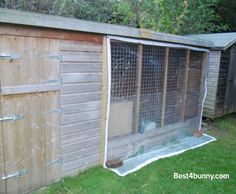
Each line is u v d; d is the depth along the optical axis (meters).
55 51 2.53
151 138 3.98
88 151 3.10
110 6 7.78
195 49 4.42
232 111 6.82
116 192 2.73
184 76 4.40
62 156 2.83
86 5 6.96
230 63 6.26
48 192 2.64
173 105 4.36
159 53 3.82
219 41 5.87
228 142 4.63
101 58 3.00
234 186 3.01
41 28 2.35
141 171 3.26
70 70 2.71
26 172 2.53
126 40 3.16
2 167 2.33
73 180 2.91
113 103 3.36
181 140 4.61
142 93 3.70
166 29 7.35
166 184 2.97
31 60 2.35
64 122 2.77
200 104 5.02
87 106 2.97
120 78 3.36
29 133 2.48
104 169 3.22
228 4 9.85
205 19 8.66
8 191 2.41
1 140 2.28
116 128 3.47
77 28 2.59
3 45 2.13
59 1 5.58
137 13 7.91
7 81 2.22
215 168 3.47
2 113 2.24
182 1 7.58
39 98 2.50
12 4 4.78
